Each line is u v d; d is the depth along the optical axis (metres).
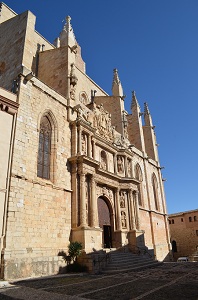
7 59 24.64
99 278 15.70
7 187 16.77
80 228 20.78
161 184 46.47
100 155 29.48
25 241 16.81
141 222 35.56
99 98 40.22
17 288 11.85
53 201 20.20
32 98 21.12
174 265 25.47
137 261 24.31
